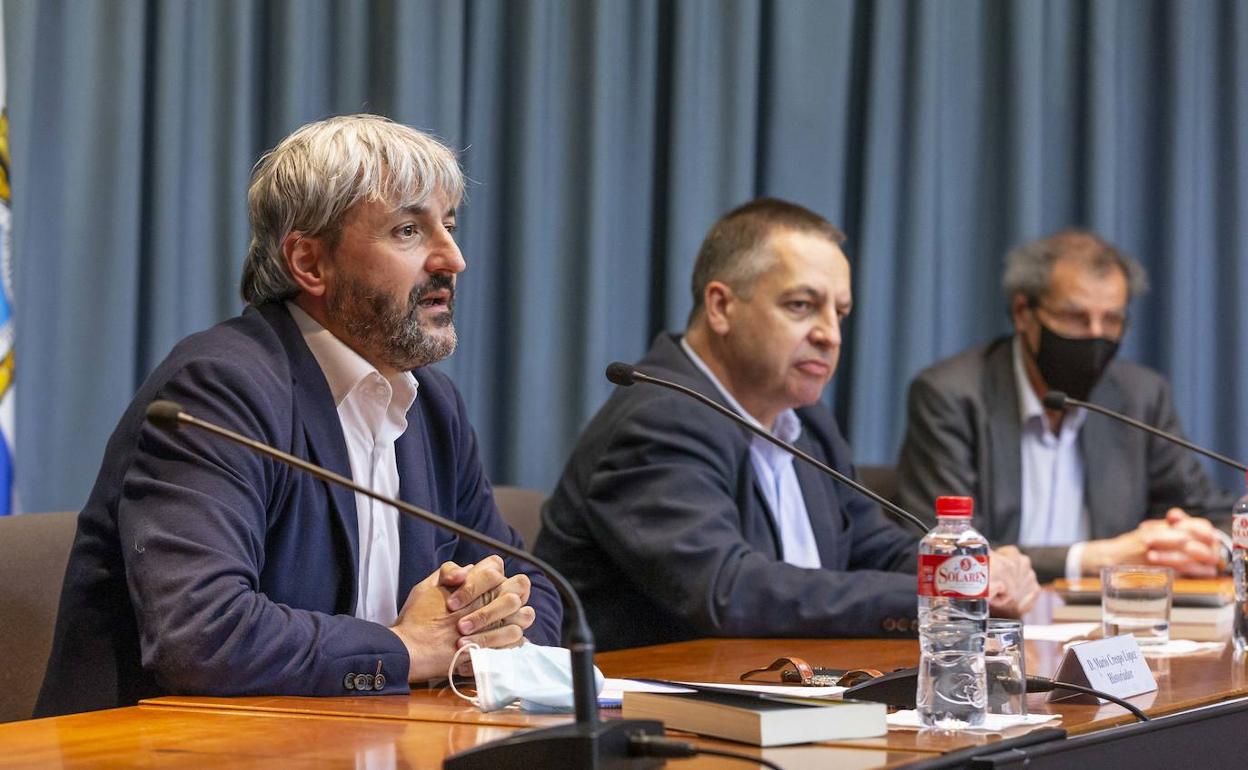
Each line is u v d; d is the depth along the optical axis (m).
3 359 6.14
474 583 3.85
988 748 2.82
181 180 6.99
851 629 5.11
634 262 8.34
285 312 4.31
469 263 7.84
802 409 6.17
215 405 3.88
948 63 9.14
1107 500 7.81
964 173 9.23
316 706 3.41
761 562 5.24
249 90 7.14
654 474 5.43
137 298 6.94
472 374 7.93
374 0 7.49
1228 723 3.49
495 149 7.98
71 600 4.02
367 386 4.33
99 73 6.77
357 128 4.29
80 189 6.72
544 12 7.95
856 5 8.92
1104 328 7.71
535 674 3.38
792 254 5.79
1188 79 9.41
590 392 8.05
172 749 2.87
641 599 5.65
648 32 8.31
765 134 8.67
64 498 6.70
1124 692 3.58
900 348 8.95
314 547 4.07
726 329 5.86
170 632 3.53
